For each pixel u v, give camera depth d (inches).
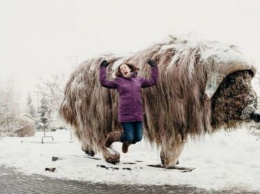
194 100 265.6
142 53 301.6
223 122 266.1
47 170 299.3
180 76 269.1
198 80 264.2
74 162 324.5
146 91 287.0
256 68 267.3
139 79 261.6
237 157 351.6
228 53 261.7
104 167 301.3
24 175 284.7
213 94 255.0
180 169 293.4
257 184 247.0
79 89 331.9
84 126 330.3
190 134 277.4
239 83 259.8
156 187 239.1
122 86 254.4
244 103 257.3
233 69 255.6
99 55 336.8
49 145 493.0
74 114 344.2
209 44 274.5
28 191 228.4
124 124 252.1
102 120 315.9
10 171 304.2
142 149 426.9
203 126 265.9
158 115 283.4
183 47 282.5
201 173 283.1
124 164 310.2
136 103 253.4
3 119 939.3
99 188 236.5
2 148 443.2
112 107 310.3
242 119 259.0
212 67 260.2
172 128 279.4
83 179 266.1
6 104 1160.2
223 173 283.6
